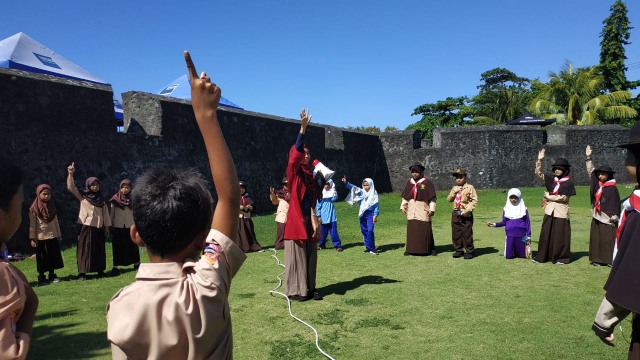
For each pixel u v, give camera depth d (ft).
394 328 17.12
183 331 4.53
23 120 33.55
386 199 70.49
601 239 26.61
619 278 8.34
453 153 81.97
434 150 83.10
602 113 108.47
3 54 45.52
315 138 68.95
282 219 34.01
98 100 38.70
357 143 79.87
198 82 5.22
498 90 137.39
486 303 19.84
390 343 15.71
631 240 8.39
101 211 26.78
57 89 35.78
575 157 82.58
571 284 22.74
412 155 84.58
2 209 5.78
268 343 15.97
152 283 4.74
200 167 47.32
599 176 26.84
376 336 16.38
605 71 126.31
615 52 127.24
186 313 4.53
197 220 5.07
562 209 27.22
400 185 85.40
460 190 29.73
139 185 5.28
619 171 83.71
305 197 20.77
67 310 20.04
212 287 4.72
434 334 16.43
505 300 20.21
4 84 32.55
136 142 41.37
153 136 42.88
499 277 24.32
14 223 5.98
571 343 15.37
